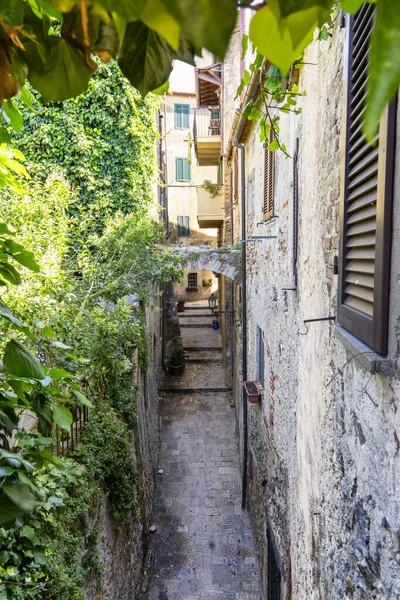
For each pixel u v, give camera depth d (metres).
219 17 0.39
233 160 11.02
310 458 3.25
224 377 14.79
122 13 0.43
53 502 2.79
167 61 0.60
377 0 0.33
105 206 9.00
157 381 12.70
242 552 7.08
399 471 1.58
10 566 2.49
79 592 3.10
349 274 2.19
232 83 11.23
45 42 0.68
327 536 2.67
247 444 8.20
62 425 1.61
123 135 8.96
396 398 1.60
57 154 8.80
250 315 8.19
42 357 4.20
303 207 3.61
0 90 0.70
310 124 3.29
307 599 3.29
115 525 4.95
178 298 26.58
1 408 1.56
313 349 3.17
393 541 1.64
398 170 1.52
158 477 9.26
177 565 6.80
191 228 24.28
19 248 1.51
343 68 2.26
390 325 1.62
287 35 0.46
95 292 6.72
